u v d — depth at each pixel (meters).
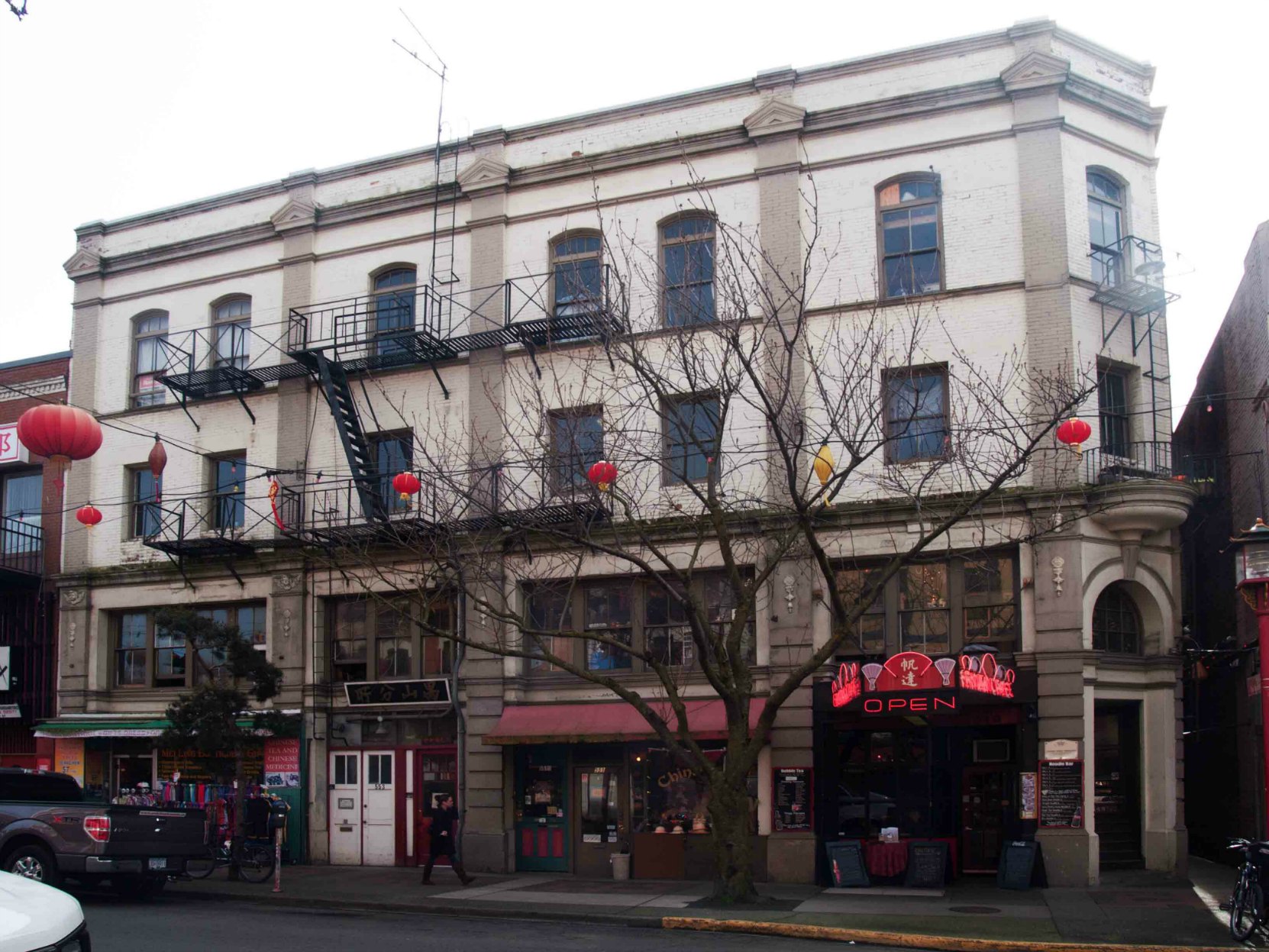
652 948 13.30
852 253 21.20
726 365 17.81
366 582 23.73
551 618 22.41
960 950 13.66
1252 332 22.05
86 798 20.41
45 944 6.70
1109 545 19.42
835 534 20.38
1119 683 19.50
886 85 21.52
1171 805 19.48
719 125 22.55
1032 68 20.47
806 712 20.02
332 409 23.47
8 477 29.14
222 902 18.14
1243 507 23.05
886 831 19.56
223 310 26.92
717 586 21.28
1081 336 19.98
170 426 26.64
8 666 27.42
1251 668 21.41
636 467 21.55
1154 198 21.55
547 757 22.20
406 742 23.59
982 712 19.47
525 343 22.78
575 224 23.33
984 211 20.62
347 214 25.48
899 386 20.16
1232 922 13.58
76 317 28.17
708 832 20.59
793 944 13.95
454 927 15.35
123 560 26.73
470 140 24.39
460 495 20.03
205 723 20.12
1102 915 15.51
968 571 19.95
